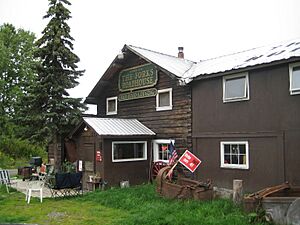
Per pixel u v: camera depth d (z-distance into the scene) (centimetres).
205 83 1459
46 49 1753
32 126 1769
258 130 1247
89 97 2025
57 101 1736
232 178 1323
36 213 1052
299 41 1433
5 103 3509
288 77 1168
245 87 1295
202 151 1449
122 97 1888
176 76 1495
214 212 946
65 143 1961
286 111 1168
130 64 1853
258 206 880
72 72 1828
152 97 1711
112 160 1519
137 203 1141
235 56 1605
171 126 1598
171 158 1518
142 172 1611
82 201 1247
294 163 1136
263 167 1223
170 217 902
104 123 1612
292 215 821
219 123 1388
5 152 3466
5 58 3403
